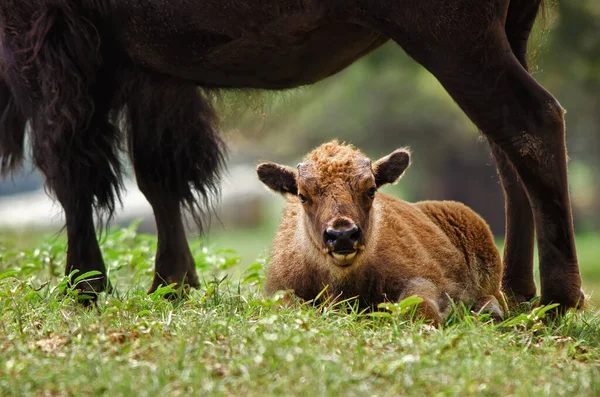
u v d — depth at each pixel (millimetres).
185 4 16188
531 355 13328
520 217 17953
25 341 13461
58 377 11438
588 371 12312
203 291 18562
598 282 40312
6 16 17359
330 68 16734
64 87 17266
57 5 17062
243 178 93000
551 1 17750
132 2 16625
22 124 18922
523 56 16891
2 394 11016
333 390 10906
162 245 19312
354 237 15547
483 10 14391
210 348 12727
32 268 20297
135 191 81500
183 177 19422
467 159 80438
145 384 11133
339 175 16203
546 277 15211
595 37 50312
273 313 14523
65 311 15680
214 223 85188
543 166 14656
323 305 15727
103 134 18078
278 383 11141
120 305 15438
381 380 11500
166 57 17031
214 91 18688
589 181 95125
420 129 77500
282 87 17359
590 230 83312
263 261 21219
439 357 12312
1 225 56156
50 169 17594
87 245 17906
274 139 80312
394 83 73562
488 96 14703
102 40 17391
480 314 16094
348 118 76000
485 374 11859
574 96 64562
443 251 17812
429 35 14656
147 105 18766
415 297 14414
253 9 15664
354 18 15133
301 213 17031
